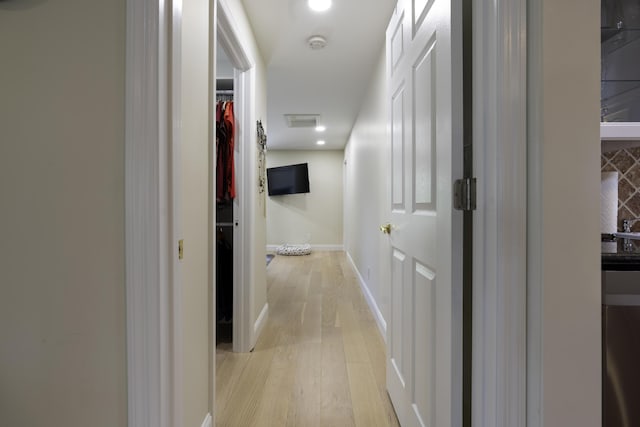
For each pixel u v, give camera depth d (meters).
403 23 1.33
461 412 0.88
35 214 0.77
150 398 0.77
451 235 0.87
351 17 1.97
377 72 2.54
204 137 1.27
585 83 0.69
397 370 1.43
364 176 3.45
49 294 0.78
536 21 0.69
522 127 0.71
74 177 0.77
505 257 0.73
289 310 2.91
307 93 3.27
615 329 0.81
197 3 1.20
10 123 0.78
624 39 1.30
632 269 0.83
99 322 0.77
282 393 1.62
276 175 6.40
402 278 1.36
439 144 0.95
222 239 2.36
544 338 0.70
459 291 0.87
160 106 0.78
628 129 1.19
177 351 0.85
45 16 0.77
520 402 0.72
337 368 1.87
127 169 0.76
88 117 0.77
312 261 5.46
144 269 0.76
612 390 0.81
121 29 0.77
